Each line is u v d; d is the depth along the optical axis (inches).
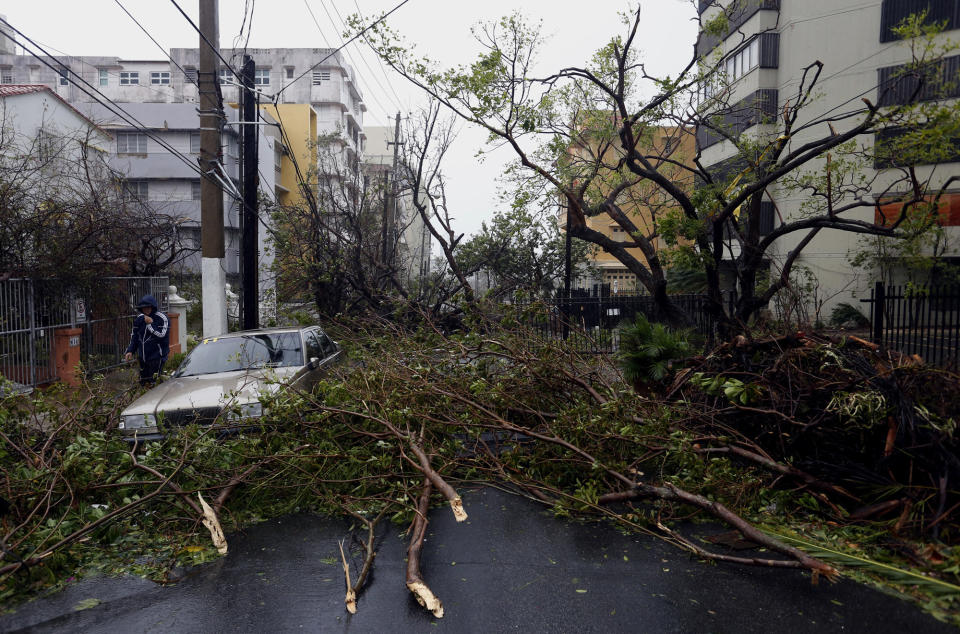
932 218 386.0
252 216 566.6
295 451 229.1
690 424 250.5
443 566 168.4
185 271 1014.4
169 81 2177.7
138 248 709.9
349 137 2459.4
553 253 887.7
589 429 233.3
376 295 710.5
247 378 299.3
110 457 231.8
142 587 159.9
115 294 572.4
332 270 694.5
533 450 251.9
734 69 995.3
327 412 248.2
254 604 148.3
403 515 205.3
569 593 150.3
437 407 265.4
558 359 297.1
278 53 2253.9
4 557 161.0
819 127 882.8
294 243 725.9
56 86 2153.1
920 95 768.9
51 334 474.6
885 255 745.6
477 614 140.8
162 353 433.4
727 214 429.7
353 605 143.3
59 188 665.0
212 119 539.2
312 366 330.0
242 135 671.8
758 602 144.2
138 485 211.8
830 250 880.3
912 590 147.1
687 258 440.1
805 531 184.4
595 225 1437.0
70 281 498.9
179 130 1503.4
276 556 179.2
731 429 232.7
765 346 255.3
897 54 820.6
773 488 212.7
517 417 278.4
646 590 151.3
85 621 141.3
